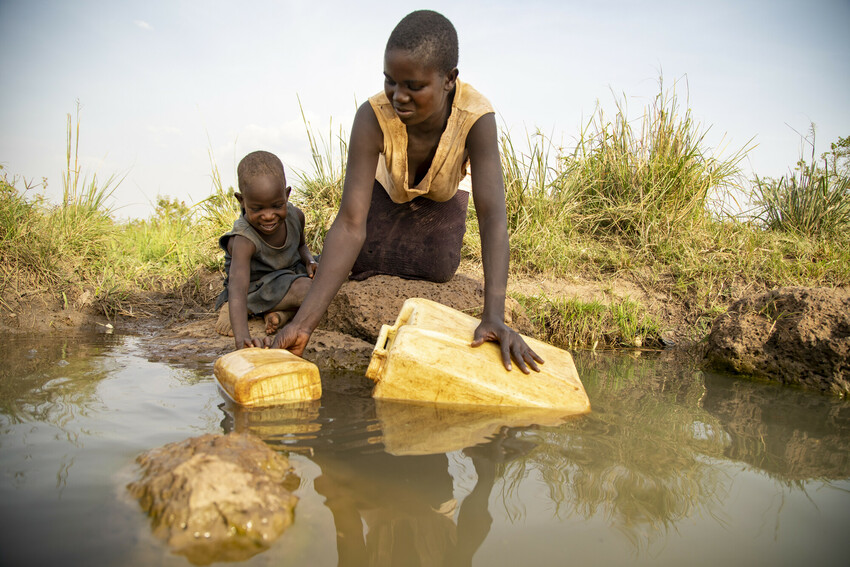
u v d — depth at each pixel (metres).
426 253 3.55
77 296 4.23
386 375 2.29
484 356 2.38
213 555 1.13
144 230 6.07
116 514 1.24
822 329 3.00
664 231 5.01
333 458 1.64
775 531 1.33
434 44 2.44
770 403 2.55
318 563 1.13
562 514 1.37
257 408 2.08
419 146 2.95
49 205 4.95
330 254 2.83
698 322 4.04
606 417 2.18
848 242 5.03
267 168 3.29
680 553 1.22
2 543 1.12
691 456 1.79
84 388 2.25
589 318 3.97
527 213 5.14
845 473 1.69
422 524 1.30
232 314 3.16
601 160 5.73
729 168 5.55
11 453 1.54
